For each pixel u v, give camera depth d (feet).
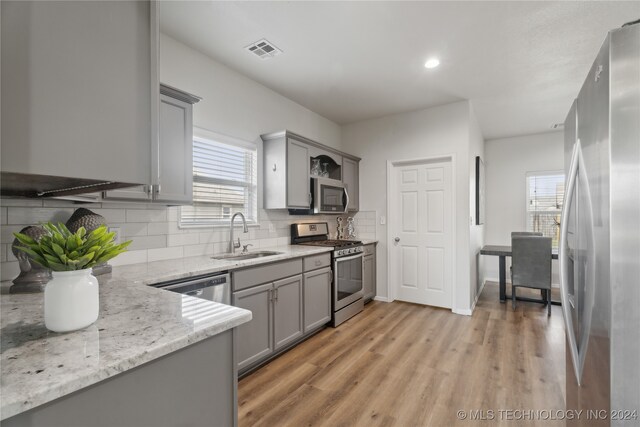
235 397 3.35
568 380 4.66
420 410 6.06
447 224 12.67
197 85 8.45
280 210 11.28
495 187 17.89
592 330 3.21
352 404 6.26
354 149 14.88
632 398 2.62
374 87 10.85
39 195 4.35
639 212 2.59
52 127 2.09
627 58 2.63
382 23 7.25
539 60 8.96
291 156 10.36
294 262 8.84
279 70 9.59
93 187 3.35
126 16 2.52
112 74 2.41
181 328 2.93
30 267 4.54
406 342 9.26
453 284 12.16
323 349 8.82
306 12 6.85
